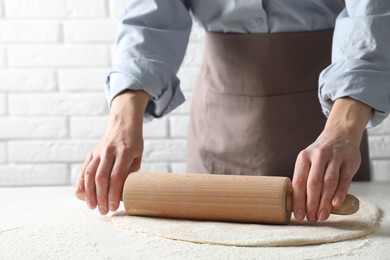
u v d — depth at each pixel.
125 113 1.23
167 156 2.26
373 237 1.00
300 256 0.90
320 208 1.02
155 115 1.37
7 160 2.29
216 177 1.07
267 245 0.95
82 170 1.17
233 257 0.90
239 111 1.43
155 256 0.91
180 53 1.40
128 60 1.30
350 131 1.09
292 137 1.40
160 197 1.07
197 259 0.90
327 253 0.92
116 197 1.12
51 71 2.27
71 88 2.27
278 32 1.38
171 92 1.36
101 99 2.27
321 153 1.05
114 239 0.99
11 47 2.26
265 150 1.41
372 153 2.22
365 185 1.38
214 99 1.46
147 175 1.11
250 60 1.40
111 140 1.18
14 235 1.02
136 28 1.34
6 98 2.27
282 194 1.02
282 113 1.39
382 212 1.15
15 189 1.38
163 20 1.38
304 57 1.38
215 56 1.45
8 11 2.26
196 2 1.43
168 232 1.00
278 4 1.35
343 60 1.14
